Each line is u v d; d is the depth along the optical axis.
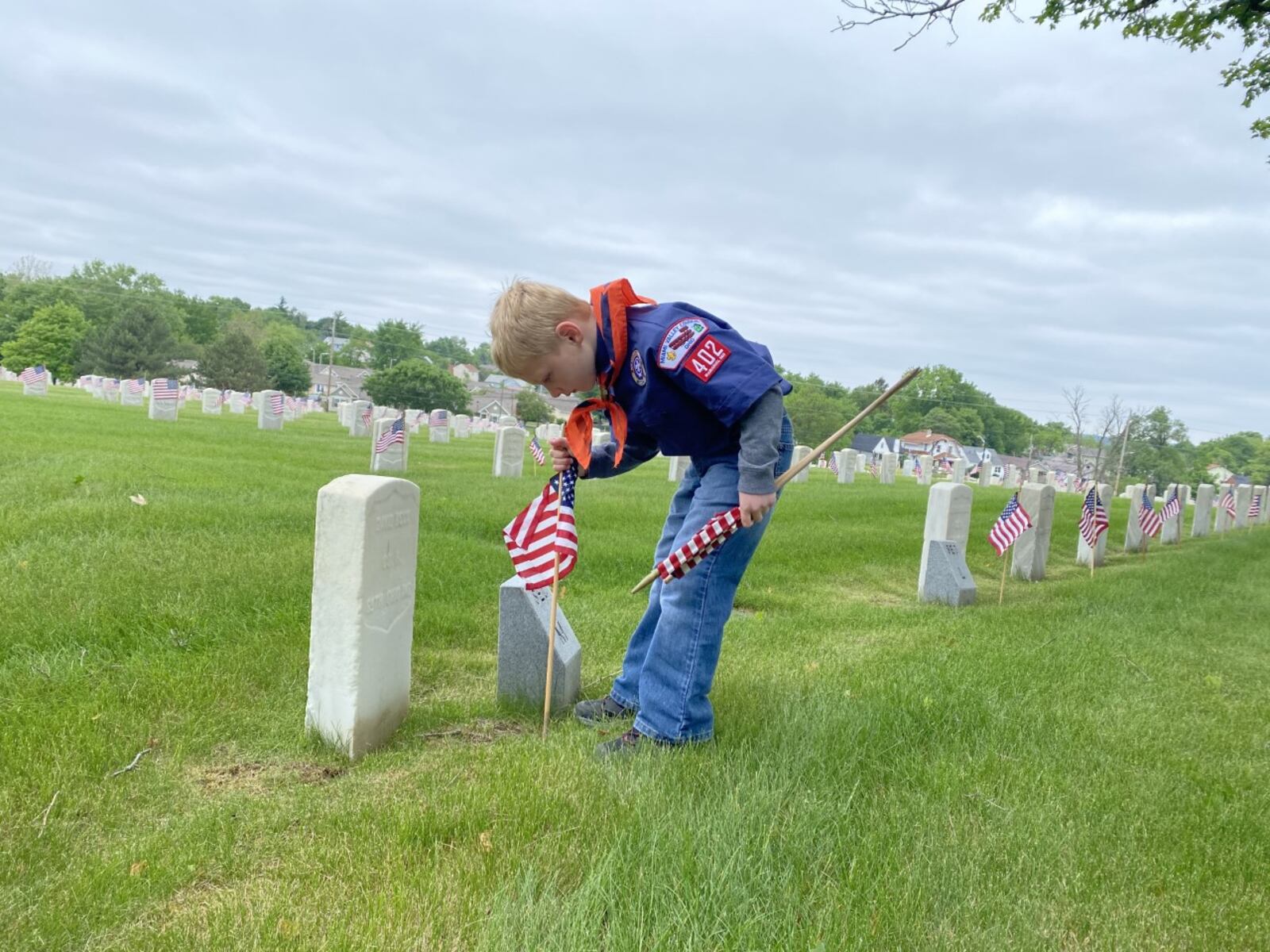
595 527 10.31
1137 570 12.35
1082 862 2.75
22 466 9.72
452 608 5.69
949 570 8.46
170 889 2.40
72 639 4.31
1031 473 43.56
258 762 3.34
